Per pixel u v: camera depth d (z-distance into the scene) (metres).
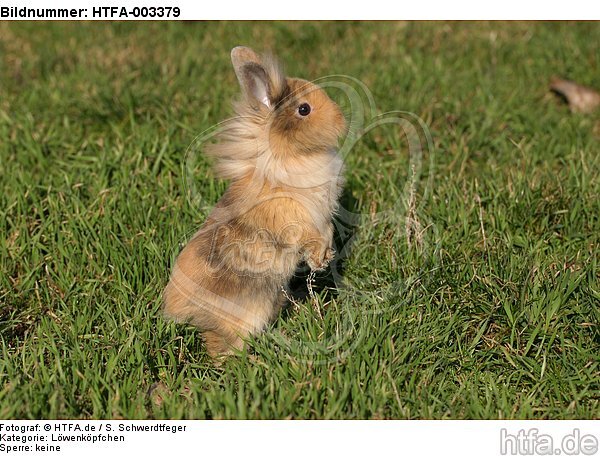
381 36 1.88
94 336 1.27
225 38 1.90
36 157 1.53
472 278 1.31
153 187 1.47
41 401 1.20
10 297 1.33
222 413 1.20
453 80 1.72
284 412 1.20
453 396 1.23
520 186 1.44
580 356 1.25
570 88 1.70
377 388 1.21
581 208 1.41
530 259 1.34
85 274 1.36
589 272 1.31
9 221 1.41
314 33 1.89
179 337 1.27
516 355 1.25
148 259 1.35
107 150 1.53
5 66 1.78
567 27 1.91
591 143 1.57
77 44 1.88
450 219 1.40
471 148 1.55
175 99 1.65
